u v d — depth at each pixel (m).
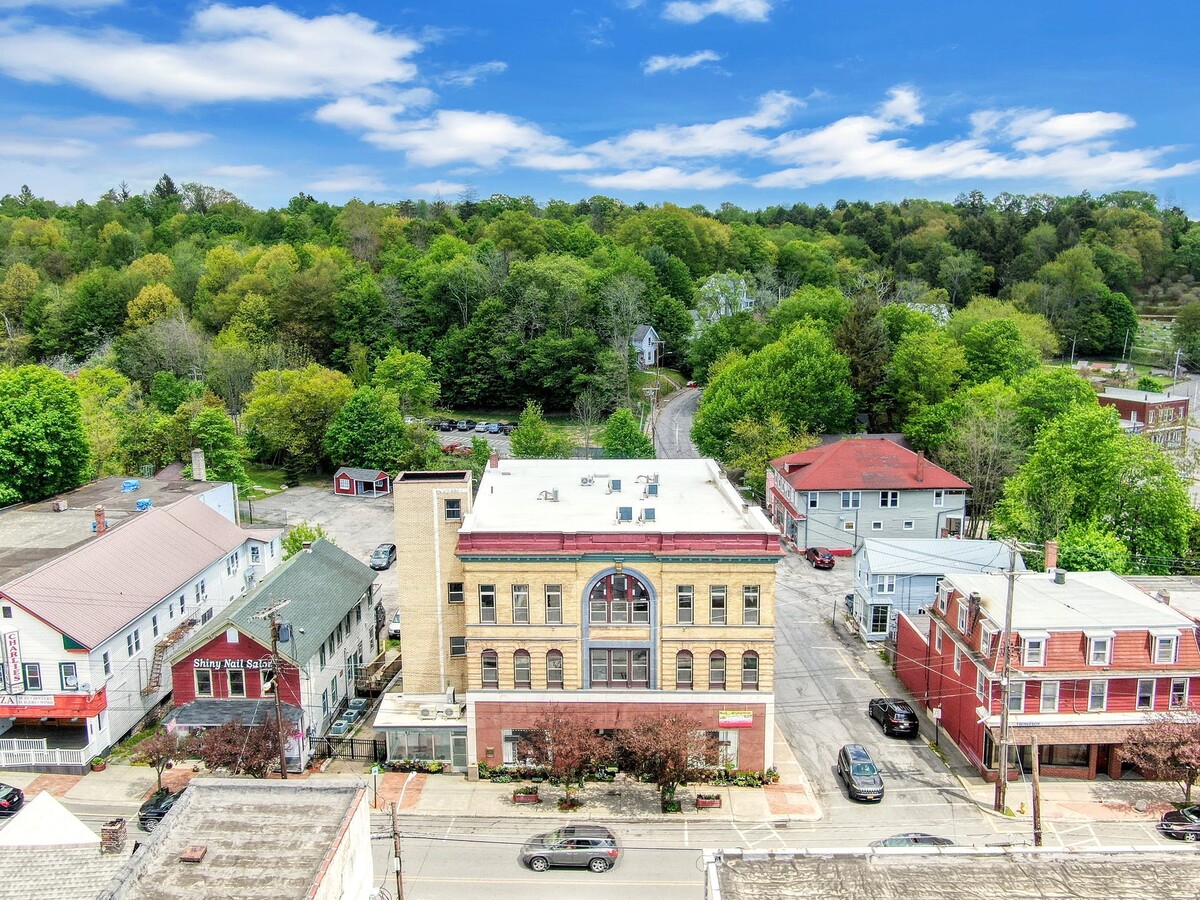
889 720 49.88
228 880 23.30
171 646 52.38
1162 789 44.28
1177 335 167.00
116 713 48.19
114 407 102.69
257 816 26.00
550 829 40.94
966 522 85.69
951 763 47.09
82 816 41.62
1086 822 41.34
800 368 101.25
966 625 47.91
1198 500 84.81
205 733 42.88
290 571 53.78
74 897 25.59
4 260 181.12
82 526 60.75
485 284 148.00
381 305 147.25
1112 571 59.41
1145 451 66.62
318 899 22.89
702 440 102.38
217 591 60.84
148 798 43.19
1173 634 44.53
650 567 43.88
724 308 155.12
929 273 193.75
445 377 140.25
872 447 83.75
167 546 57.53
